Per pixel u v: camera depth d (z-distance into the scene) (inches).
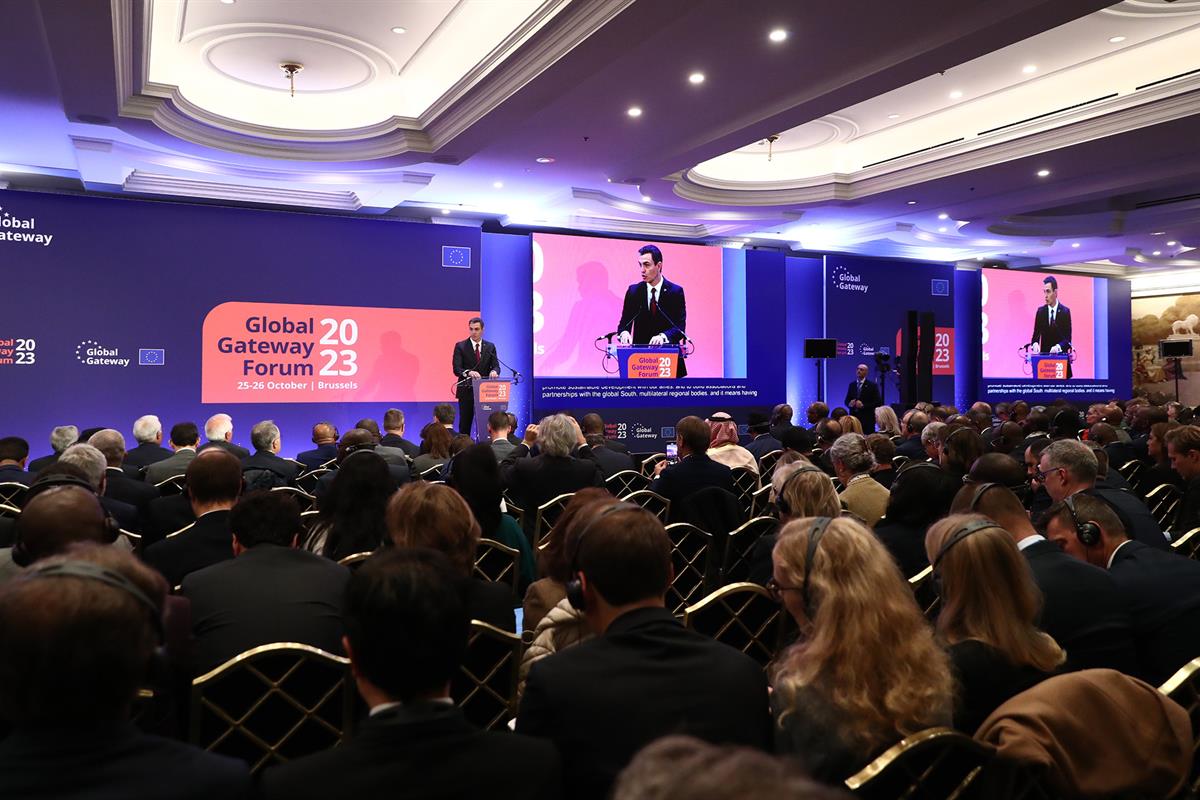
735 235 587.5
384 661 47.8
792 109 313.6
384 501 130.9
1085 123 349.4
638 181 433.7
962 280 704.4
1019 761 52.7
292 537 98.0
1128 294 759.1
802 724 61.1
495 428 266.5
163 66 340.8
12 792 38.8
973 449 193.8
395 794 44.3
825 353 561.3
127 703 42.7
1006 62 351.9
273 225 451.2
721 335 576.1
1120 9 303.3
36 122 333.1
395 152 369.1
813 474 126.6
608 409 540.7
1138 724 55.0
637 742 57.6
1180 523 179.0
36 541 85.6
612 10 231.8
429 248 488.4
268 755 77.5
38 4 218.2
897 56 270.2
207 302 436.1
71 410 407.5
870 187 459.8
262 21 304.7
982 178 418.0
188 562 115.9
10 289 394.9
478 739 47.5
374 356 474.6
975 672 70.1
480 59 320.2
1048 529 110.5
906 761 52.2
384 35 318.7
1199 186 492.4
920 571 122.0
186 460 220.4
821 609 63.3
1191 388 782.5
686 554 150.1
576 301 530.3
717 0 237.1
